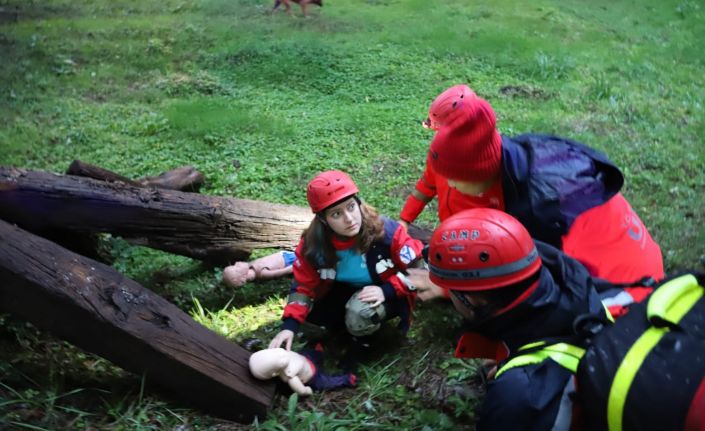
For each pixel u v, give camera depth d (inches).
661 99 344.2
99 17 499.2
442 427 131.0
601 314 89.7
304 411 141.5
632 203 233.9
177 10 518.0
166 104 343.9
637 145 282.2
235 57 406.0
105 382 151.4
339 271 154.8
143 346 135.7
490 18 488.4
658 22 493.0
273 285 197.2
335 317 162.7
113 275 143.3
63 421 134.6
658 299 83.7
